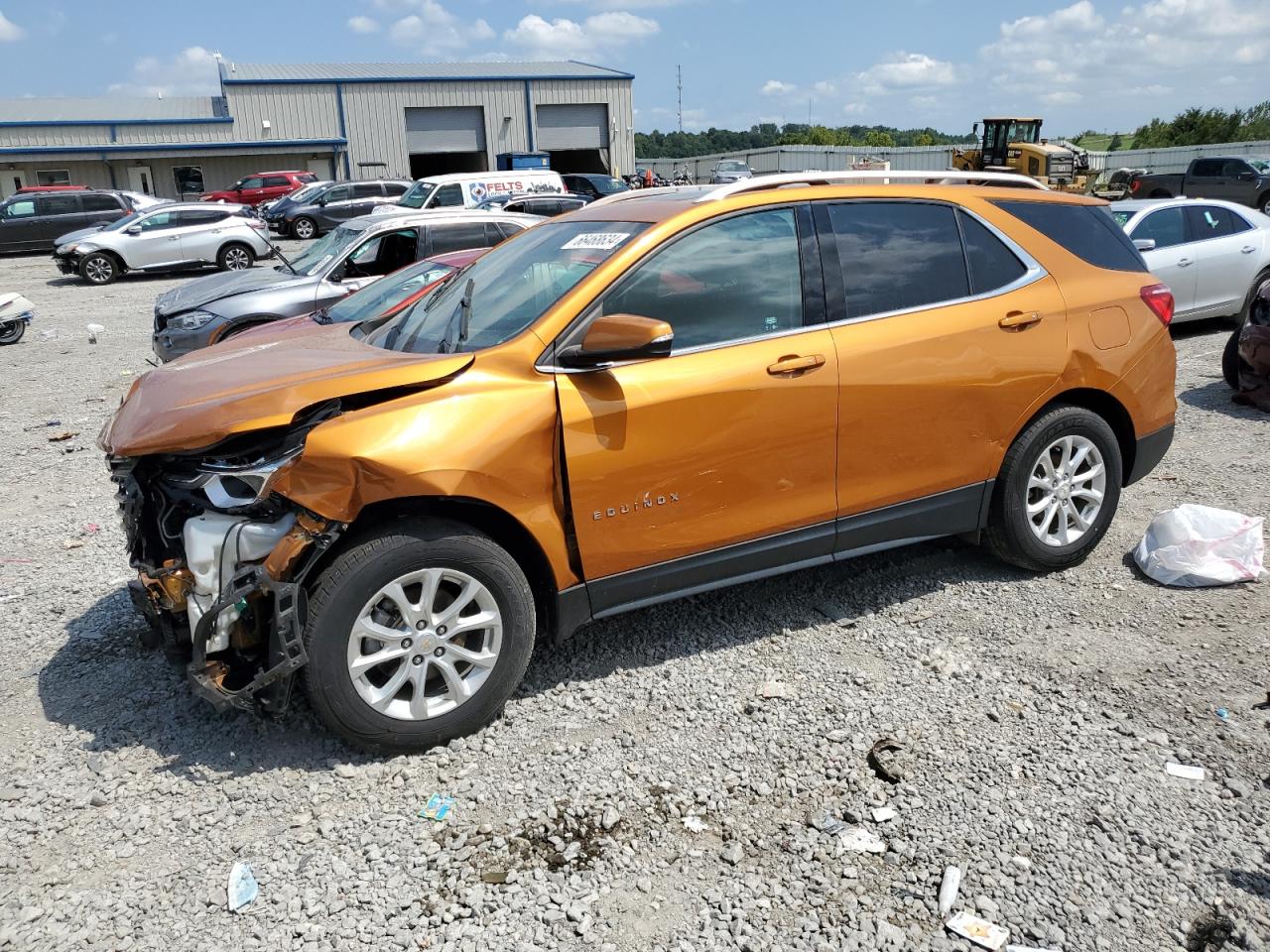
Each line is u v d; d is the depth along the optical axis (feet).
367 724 10.52
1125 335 14.88
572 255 12.51
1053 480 14.66
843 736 11.05
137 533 11.34
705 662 12.90
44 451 25.39
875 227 13.34
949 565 15.76
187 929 8.50
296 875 9.14
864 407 12.74
